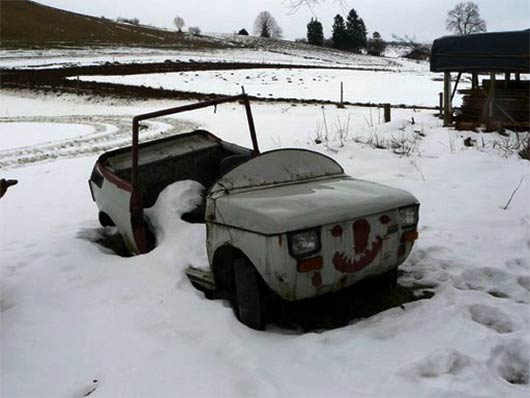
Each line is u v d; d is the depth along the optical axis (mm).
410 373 3281
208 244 4402
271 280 3740
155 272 4879
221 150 6637
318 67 60812
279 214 3713
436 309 4164
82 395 3295
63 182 11672
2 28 85062
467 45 14336
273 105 28625
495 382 3178
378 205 4039
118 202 5566
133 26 118125
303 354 3578
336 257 3797
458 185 8773
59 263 5523
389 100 33969
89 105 33219
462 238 6012
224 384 3273
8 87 39000
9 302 4777
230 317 4117
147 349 3730
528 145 10828
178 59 68500
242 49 92000
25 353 3818
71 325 4191
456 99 30844
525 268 5168
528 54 13469
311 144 13289
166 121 24609
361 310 4496
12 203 9773
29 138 20062
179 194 5633
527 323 3971
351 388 3172
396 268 4648
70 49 73812
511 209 7156
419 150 11844
